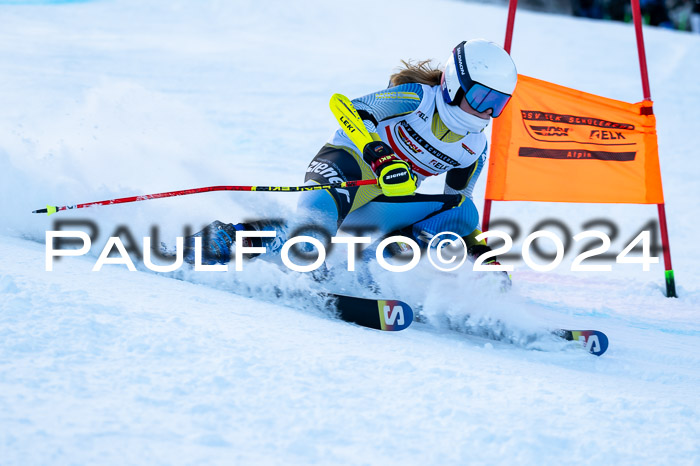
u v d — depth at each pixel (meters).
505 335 12.09
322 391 7.72
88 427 6.28
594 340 12.01
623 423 8.07
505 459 6.85
